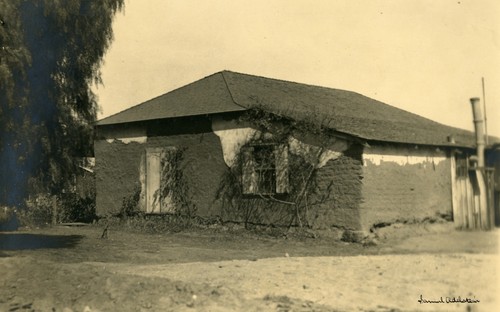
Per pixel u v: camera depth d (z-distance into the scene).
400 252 12.72
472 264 10.61
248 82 20.55
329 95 23.27
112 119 20.70
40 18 13.32
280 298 8.01
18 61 11.85
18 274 9.54
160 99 20.92
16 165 13.84
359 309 7.42
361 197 14.63
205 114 17.67
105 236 16.59
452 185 18.14
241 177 16.92
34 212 20.41
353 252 13.05
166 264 11.29
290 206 15.93
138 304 7.99
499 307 7.41
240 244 14.77
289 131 16.02
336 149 15.16
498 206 18.91
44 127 14.09
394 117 23.70
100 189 20.78
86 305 8.12
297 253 13.04
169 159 18.84
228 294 8.28
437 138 18.75
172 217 18.64
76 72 15.32
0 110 11.73
